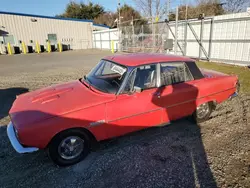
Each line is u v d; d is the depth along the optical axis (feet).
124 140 10.24
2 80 26.25
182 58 11.04
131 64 9.37
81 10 124.67
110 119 8.56
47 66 39.09
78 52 73.56
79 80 11.18
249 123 11.97
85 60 48.55
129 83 8.97
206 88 11.26
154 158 8.71
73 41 89.10
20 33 73.77
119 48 75.46
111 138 9.24
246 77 24.16
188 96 10.64
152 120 9.84
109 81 9.49
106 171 7.94
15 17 71.56
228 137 10.41
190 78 10.93
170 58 10.54
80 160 8.57
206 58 39.70
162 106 9.87
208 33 38.27
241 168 7.98
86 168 8.15
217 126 11.71
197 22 40.09
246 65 32.37
